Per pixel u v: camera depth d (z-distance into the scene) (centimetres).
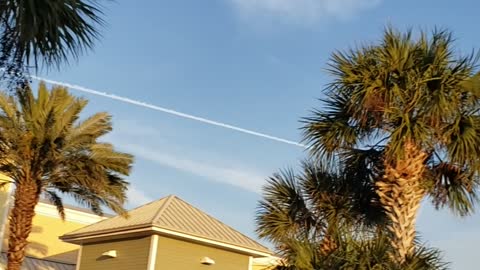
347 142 1331
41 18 587
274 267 1371
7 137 2027
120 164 2167
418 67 1209
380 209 1405
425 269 1137
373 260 1127
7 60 620
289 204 1488
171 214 2569
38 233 3347
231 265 2591
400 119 1228
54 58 633
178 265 2458
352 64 1270
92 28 641
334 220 1409
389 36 1238
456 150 1224
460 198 1334
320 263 1175
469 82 1198
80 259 2719
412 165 1237
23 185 2075
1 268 2906
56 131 2036
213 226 2634
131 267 2469
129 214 2472
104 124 2156
